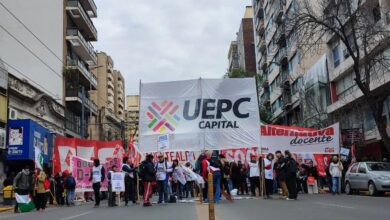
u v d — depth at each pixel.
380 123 24.25
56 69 47.22
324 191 25.45
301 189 25.55
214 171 16.92
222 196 20.86
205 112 20.55
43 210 19.06
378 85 30.28
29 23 46.91
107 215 13.78
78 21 52.81
